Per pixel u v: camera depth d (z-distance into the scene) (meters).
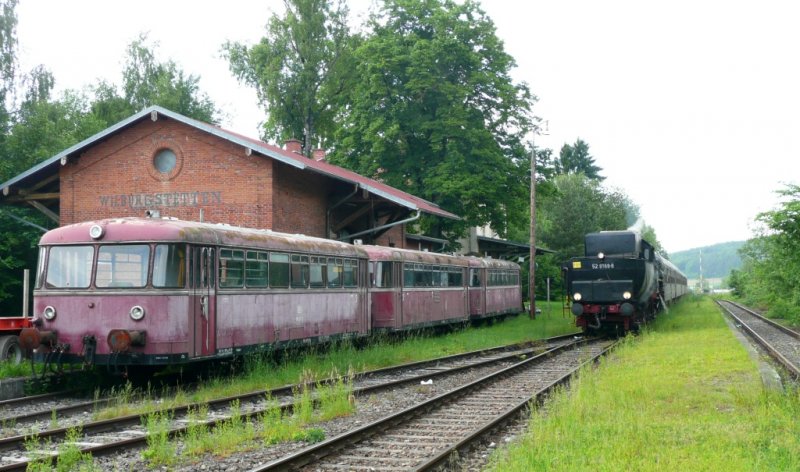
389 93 38.84
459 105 37.72
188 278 14.42
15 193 25.52
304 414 11.12
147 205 25.27
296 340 18.09
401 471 8.01
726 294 117.19
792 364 16.34
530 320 36.44
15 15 33.97
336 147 45.09
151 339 14.02
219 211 24.69
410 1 39.09
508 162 40.12
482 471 7.95
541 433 8.97
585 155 102.56
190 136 25.06
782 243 25.56
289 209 25.66
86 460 8.42
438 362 19.69
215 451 9.08
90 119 40.28
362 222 31.22
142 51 49.50
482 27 38.84
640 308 28.73
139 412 11.48
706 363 16.30
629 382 13.29
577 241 62.78
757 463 7.44
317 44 46.03
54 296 14.64
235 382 14.71
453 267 30.16
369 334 22.33
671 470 7.31
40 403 13.17
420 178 39.59
